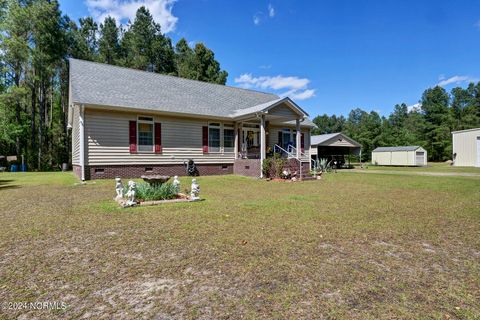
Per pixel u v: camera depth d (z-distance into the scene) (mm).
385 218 5266
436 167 28484
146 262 3119
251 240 3893
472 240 3957
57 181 12031
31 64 23312
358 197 7930
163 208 6105
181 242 3799
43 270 2908
